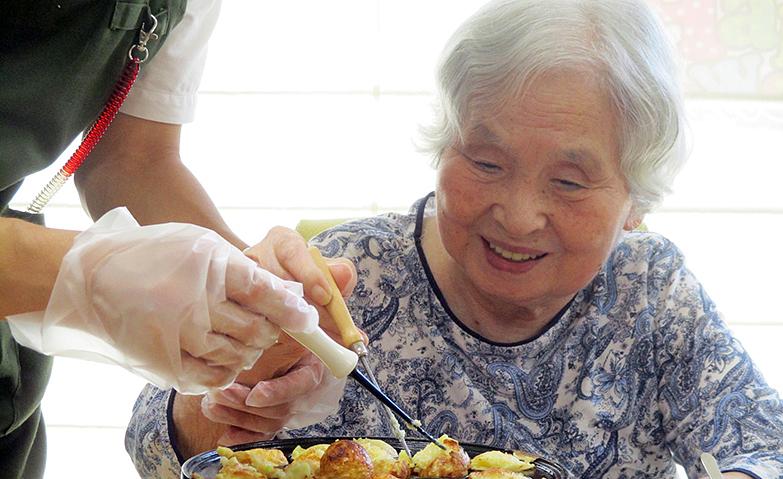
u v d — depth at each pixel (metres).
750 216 3.89
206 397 1.30
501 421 1.51
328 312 1.23
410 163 3.95
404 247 1.57
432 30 3.89
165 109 1.56
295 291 1.08
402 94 3.92
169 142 1.59
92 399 3.95
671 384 1.58
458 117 1.35
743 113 3.86
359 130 3.95
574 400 1.55
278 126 3.96
